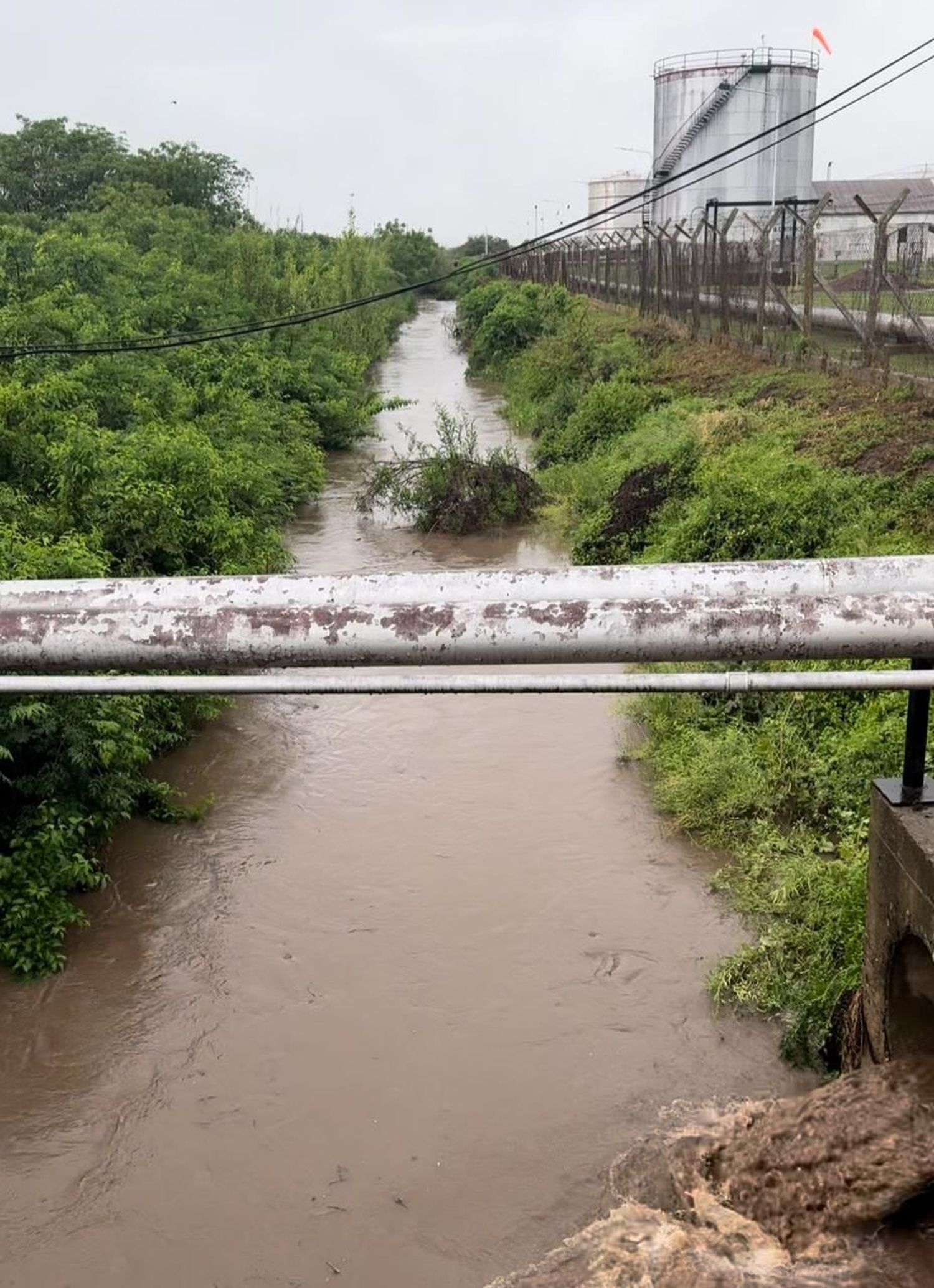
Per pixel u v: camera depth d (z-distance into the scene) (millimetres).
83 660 1902
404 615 1872
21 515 8812
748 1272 2154
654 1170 2648
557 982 5285
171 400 15188
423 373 32156
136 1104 4652
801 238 24219
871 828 3080
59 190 40688
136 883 6176
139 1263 3930
